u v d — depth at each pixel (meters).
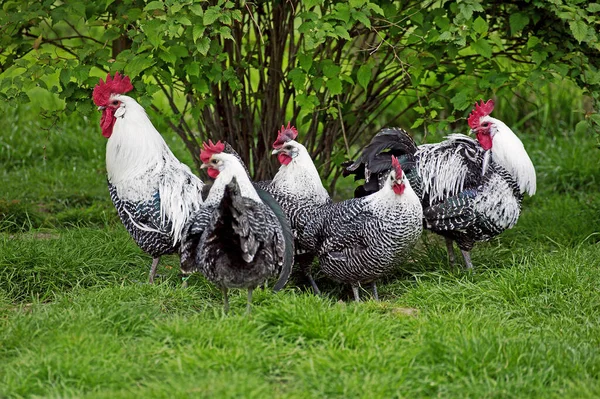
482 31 5.16
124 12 5.25
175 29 4.95
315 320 4.59
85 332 4.54
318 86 5.26
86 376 4.37
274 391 4.34
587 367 4.47
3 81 5.14
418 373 4.40
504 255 5.38
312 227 5.11
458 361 4.43
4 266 5.09
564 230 5.56
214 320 4.63
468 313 4.74
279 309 4.63
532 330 4.70
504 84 5.34
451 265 5.28
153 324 4.61
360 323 4.58
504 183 5.18
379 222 4.95
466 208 5.16
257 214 4.63
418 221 4.99
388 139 5.25
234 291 4.99
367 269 5.01
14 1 5.34
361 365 4.41
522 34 5.46
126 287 4.91
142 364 4.43
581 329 4.71
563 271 5.00
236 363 4.42
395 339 4.57
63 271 5.12
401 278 5.28
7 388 4.34
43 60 5.15
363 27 5.47
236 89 5.26
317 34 5.02
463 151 5.23
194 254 4.72
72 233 5.46
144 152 5.04
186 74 5.25
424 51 5.30
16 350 4.53
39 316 4.67
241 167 4.80
